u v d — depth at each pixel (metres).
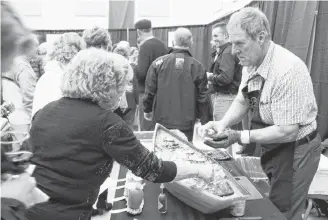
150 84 2.99
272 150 1.59
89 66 1.11
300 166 1.55
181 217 1.27
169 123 2.91
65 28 7.25
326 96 2.46
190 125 2.91
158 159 1.16
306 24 2.65
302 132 1.54
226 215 1.29
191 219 1.26
